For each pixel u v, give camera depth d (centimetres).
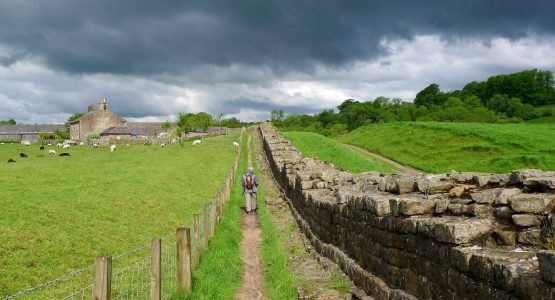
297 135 7619
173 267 1217
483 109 14775
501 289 476
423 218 691
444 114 14762
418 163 6306
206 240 1317
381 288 779
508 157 5697
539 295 414
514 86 17162
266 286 1070
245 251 1429
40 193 2019
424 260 662
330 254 1150
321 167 2266
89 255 1323
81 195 2106
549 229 546
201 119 12581
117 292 996
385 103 19312
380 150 7712
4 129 14262
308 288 933
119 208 1977
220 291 1003
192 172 3681
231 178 2920
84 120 12569
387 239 803
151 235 1639
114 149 6125
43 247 1320
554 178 603
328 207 1241
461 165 5778
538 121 14062
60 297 997
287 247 1423
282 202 2378
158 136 9538
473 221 593
